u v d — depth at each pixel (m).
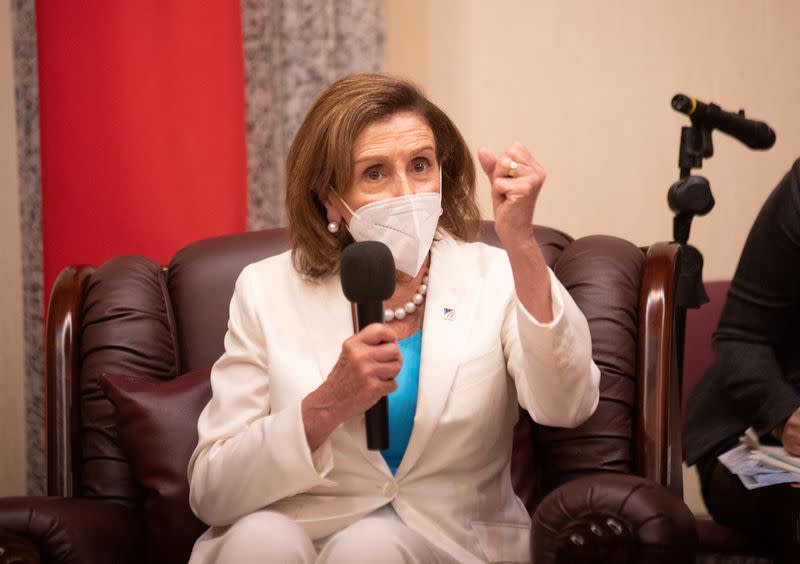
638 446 3.78
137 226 6.46
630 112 6.86
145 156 6.45
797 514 4.00
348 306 3.59
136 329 4.25
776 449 4.30
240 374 3.61
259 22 6.33
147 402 3.89
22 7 6.29
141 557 3.84
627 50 6.84
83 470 4.09
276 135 6.32
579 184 6.90
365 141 3.42
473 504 3.43
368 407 3.02
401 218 3.37
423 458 3.38
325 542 3.38
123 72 6.41
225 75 6.47
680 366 4.52
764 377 4.31
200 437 3.54
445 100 6.93
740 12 6.79
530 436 4.05
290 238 3.74
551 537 3.04
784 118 6.79
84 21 6.39
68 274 4.41
